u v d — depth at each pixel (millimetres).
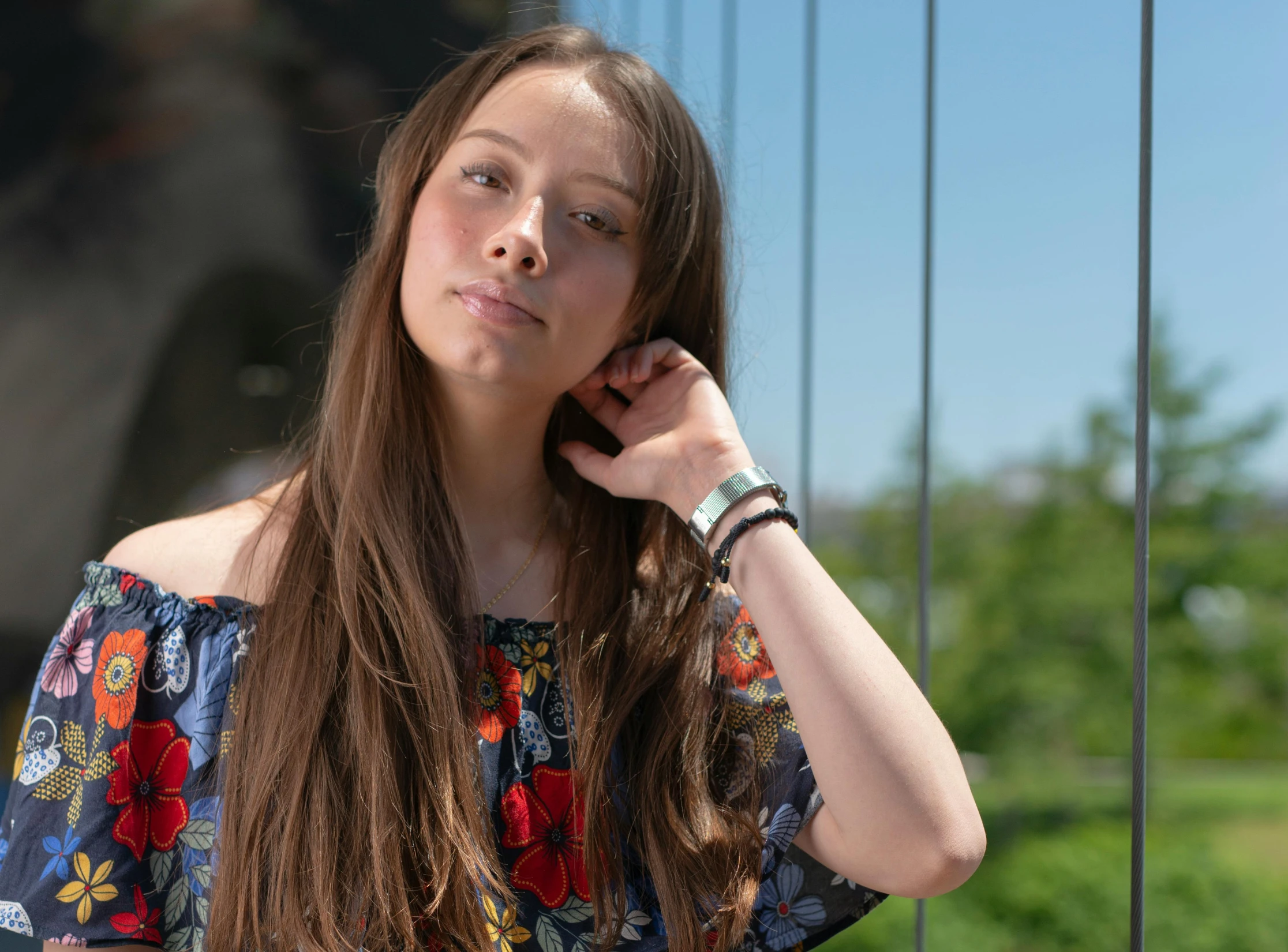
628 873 1081
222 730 1013
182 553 1095
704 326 1288
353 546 1055
